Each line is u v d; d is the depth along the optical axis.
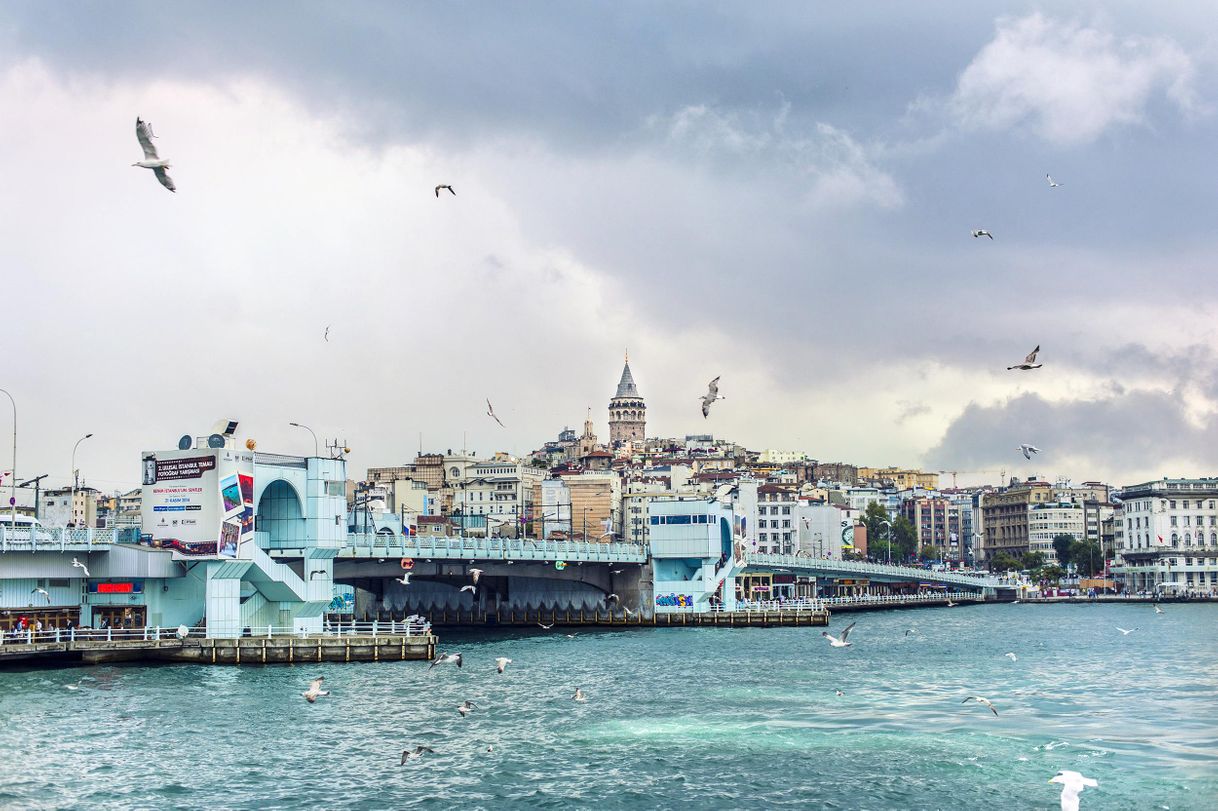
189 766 85.69
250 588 146.12
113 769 84.69
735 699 116.06
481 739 95.31
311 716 103.38
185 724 99.25
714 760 88.50
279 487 149.75
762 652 164.88
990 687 126.06
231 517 139.62
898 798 78.88
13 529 137.00
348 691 117.31
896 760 88.50
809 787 81.44
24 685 118.31
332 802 77.69
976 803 77.81
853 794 79.81
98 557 138.00
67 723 99.06
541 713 106.75
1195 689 125.12
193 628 138.50
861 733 98.12
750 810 76.50
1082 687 126.56
